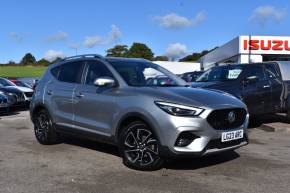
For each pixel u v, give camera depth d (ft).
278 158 25.13
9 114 53.67
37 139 29.96
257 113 36.60
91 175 21.27
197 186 19.33
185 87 23.73
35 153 26.76
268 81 37.24
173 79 25.68
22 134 35.19
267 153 26.61
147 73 25.11
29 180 20.48
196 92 22.12
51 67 29.81
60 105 27.37
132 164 22.16
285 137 33.42
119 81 23.61
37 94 29.68
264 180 20.31
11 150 27.81
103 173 21.61
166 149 20.52
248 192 18.49
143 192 18.53
